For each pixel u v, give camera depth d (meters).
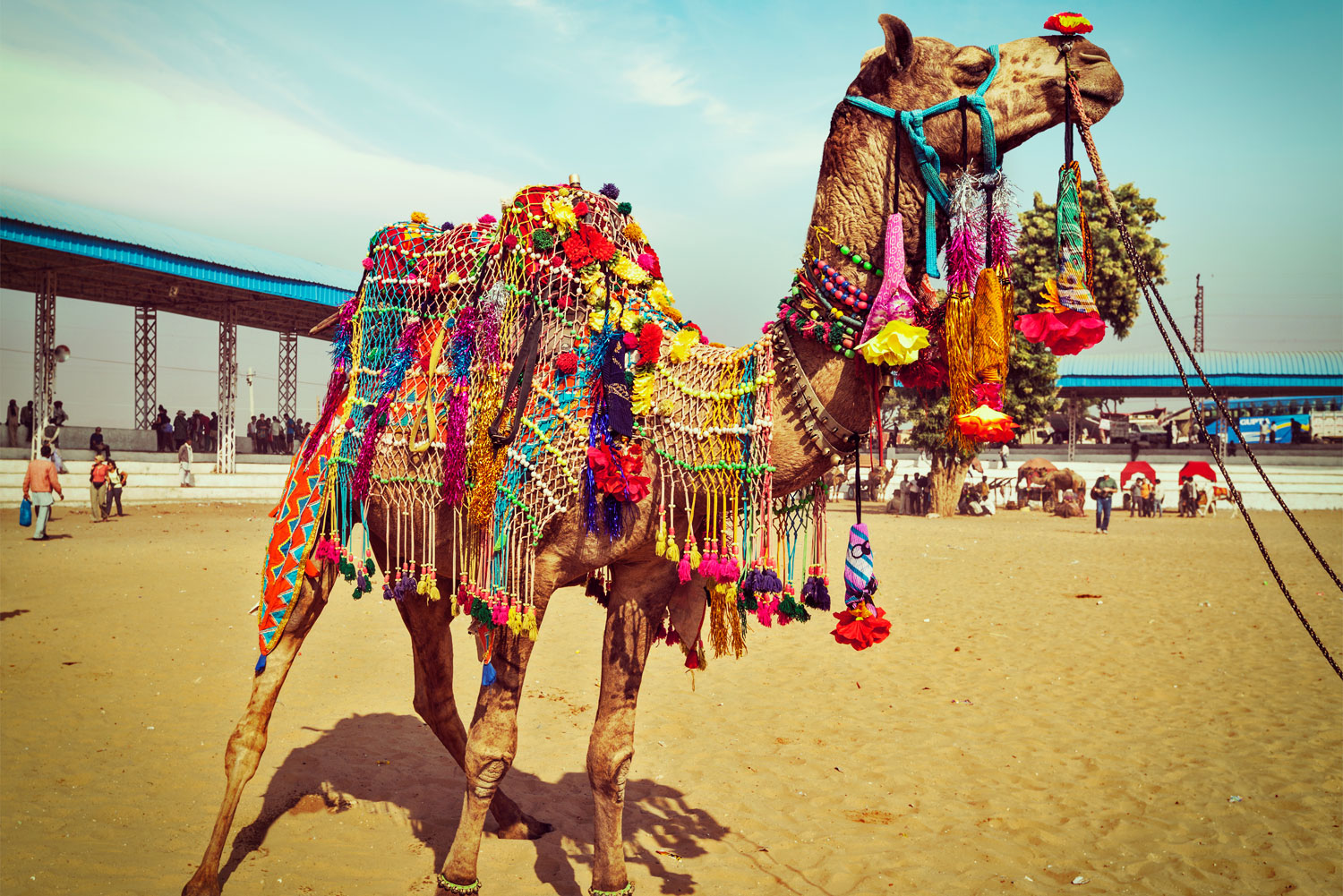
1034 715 6.77
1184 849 4.45
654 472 3.36
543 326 3.48
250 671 7.31
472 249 3.74
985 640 9.59
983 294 2.84
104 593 10.84
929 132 3.02
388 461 3.75
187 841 4.23
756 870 4.14
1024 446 42.28
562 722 6.39
